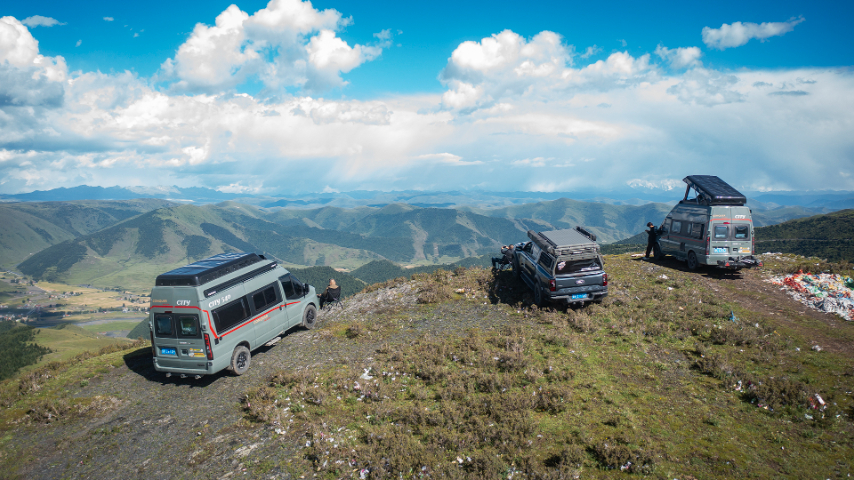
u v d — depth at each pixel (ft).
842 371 34.06
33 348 542.16
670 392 33.45
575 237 54.19
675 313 49.14
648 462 25.30
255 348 46.32
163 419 35.17
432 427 30.96
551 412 31.60
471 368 39.34
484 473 25.22
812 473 24.00
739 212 62.69
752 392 31.91
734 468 24.79
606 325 47.03
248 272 46.85
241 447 30.25
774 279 59.21
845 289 51.80
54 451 31.68
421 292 65.57
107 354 53.72
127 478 27.86
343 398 36.19
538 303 54.90
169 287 40.73
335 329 54.29
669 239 72.74
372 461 27.07
